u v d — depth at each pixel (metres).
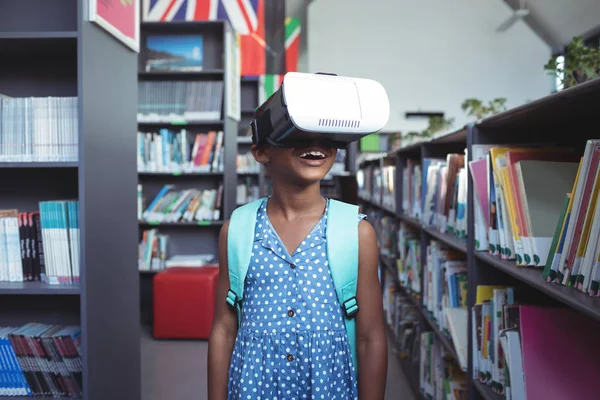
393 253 4.08
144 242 4.48
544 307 1.26
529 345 1.23
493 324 1.54
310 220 1.02
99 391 2.06
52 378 2.11
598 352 1.21
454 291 2.19
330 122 0.84
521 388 1.29
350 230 1.00
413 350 3.24
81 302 1.95
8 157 2.04
